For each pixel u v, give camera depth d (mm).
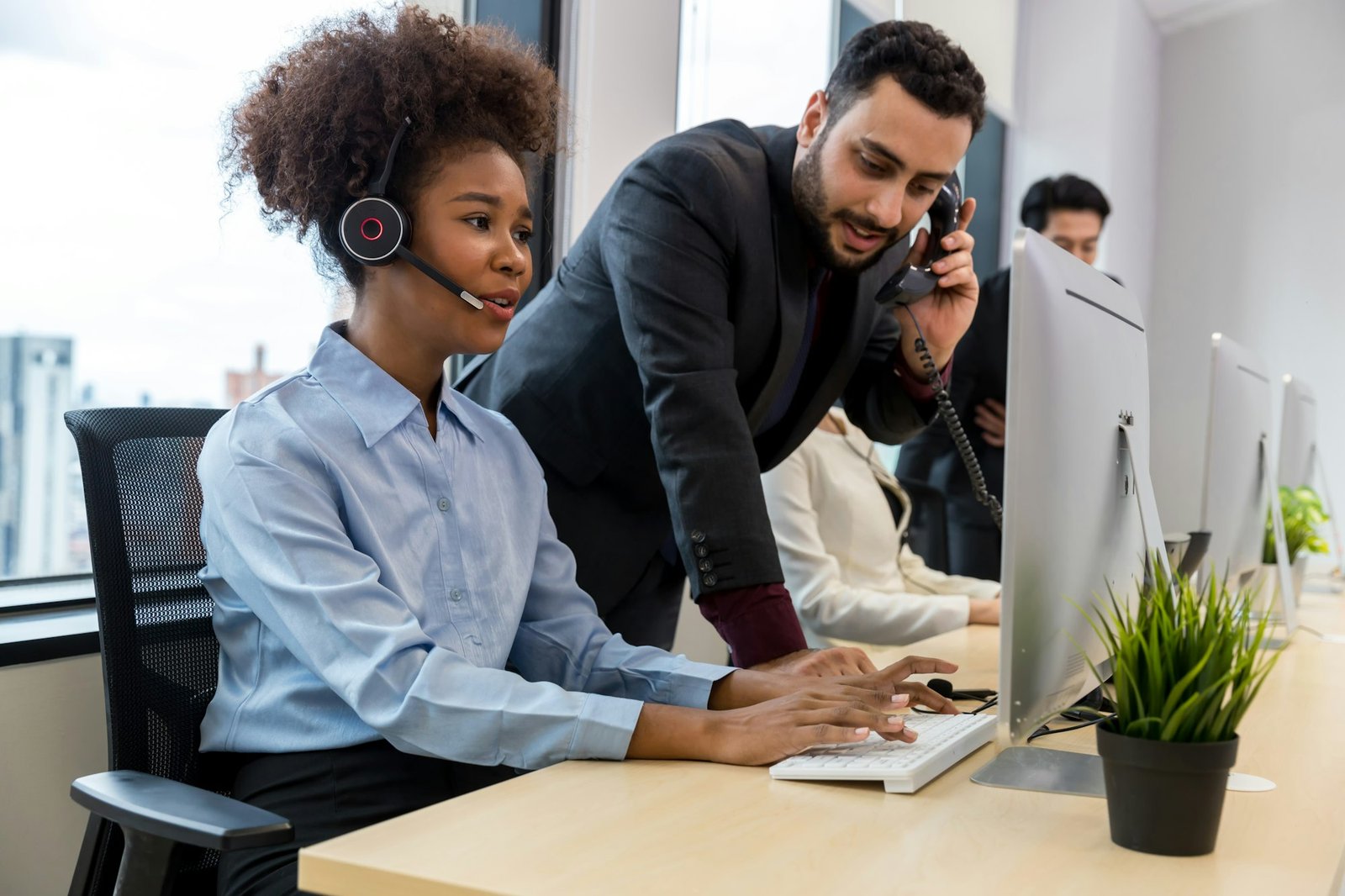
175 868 896
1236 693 829
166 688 1143
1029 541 980
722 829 845
